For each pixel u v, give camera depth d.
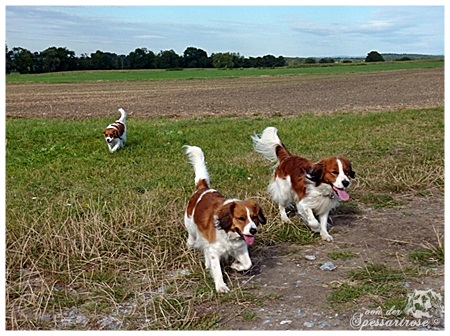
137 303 2.02
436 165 3.85
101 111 9.91
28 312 2.01
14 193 3.52
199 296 2.04
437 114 6.91
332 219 2.94
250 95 13.62
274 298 2.03
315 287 2.11
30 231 2.58
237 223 2.04
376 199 3.21
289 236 2.67
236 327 1.84
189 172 3.97
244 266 2.19
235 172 3.86
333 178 2.56
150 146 5.25
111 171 4.17
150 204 2.90
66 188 3.65
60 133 5.97
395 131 5.53
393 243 2.56
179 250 2.46
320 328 1.80
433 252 2.37
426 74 20.98
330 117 7.19
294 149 4.68
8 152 5.00
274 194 2.95
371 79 19.28
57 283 2.24
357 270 2.23
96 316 1.96
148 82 21.56
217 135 5.74
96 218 2.67
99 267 2.34
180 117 8.45
